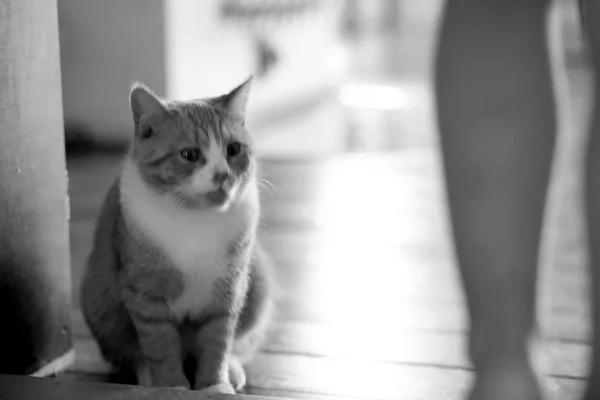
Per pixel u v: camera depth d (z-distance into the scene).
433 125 1.48
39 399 1.65
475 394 1.49
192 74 4.84
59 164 1.90
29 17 1.80
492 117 1.44
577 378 1.86
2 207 1.77
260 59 5.79
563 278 2.42
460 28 1.44
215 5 5.09
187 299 1.78
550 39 1.45
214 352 1.81
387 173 4.35
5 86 1.76
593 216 1.46
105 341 1.89
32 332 1.85
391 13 7.83
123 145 4.70
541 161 1.45
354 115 6.78
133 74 4.63
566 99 1.50
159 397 1.65
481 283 1.47
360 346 2.03
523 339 1.47
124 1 4.56
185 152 1.73
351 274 2.53
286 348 2.03
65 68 4.70
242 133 1.79
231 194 1.74
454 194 1.46
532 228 1.45
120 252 1.79
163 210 1.74
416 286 2.40
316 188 3.97
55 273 1.90
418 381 1.88
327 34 7.30
